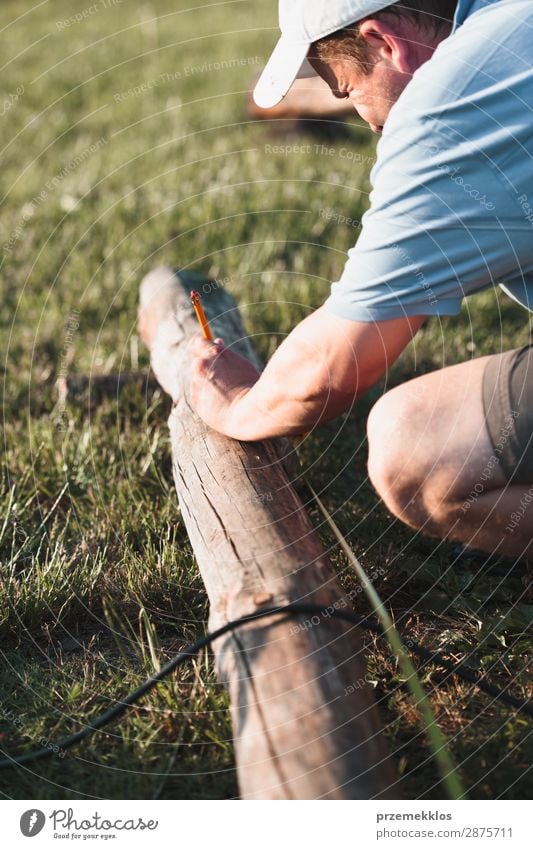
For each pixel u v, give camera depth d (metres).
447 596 2.14
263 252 3.97
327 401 1.77
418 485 2.06
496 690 1.80
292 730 1.46
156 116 5.95
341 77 1.82
